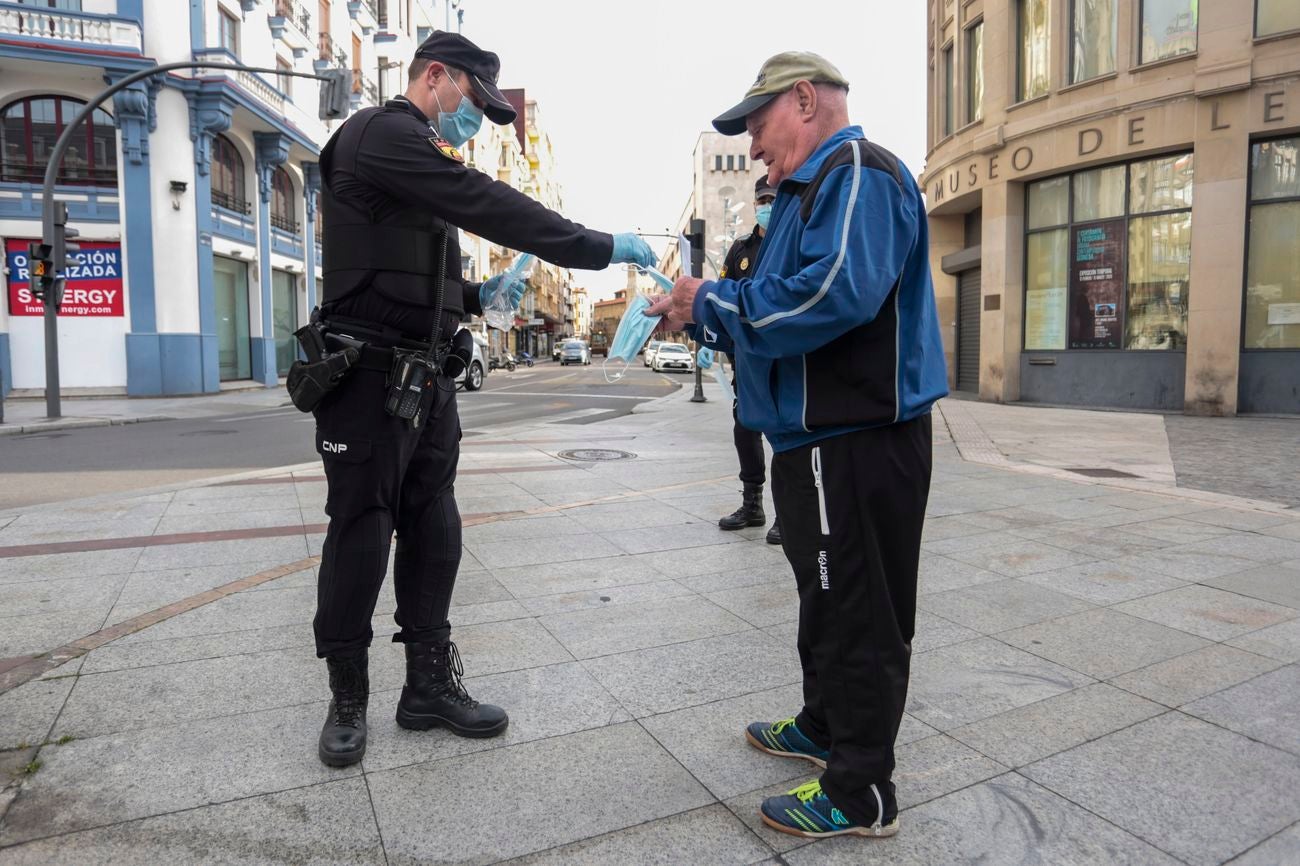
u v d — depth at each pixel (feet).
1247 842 6.26
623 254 7.04
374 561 7.51
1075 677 9.29
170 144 62.08
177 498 19.11
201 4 63.46
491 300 8.29
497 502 18.95
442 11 146.20
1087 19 47.80
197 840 6.13
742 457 16.10
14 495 22.09
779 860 6.04
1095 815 6.61
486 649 10.01
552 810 6.62
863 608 6.21
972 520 17.39
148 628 10.51
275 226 80.48
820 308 5.47
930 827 6.46
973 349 64.03
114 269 62.54
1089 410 47.44
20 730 7.79
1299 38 39.58
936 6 63.87
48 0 59.41
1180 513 18.19
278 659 9.54
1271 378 42.55
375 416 7.31
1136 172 46.37
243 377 75.36
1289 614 11.43
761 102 6.57
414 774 7.14
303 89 83.41
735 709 8.46
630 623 10.95
